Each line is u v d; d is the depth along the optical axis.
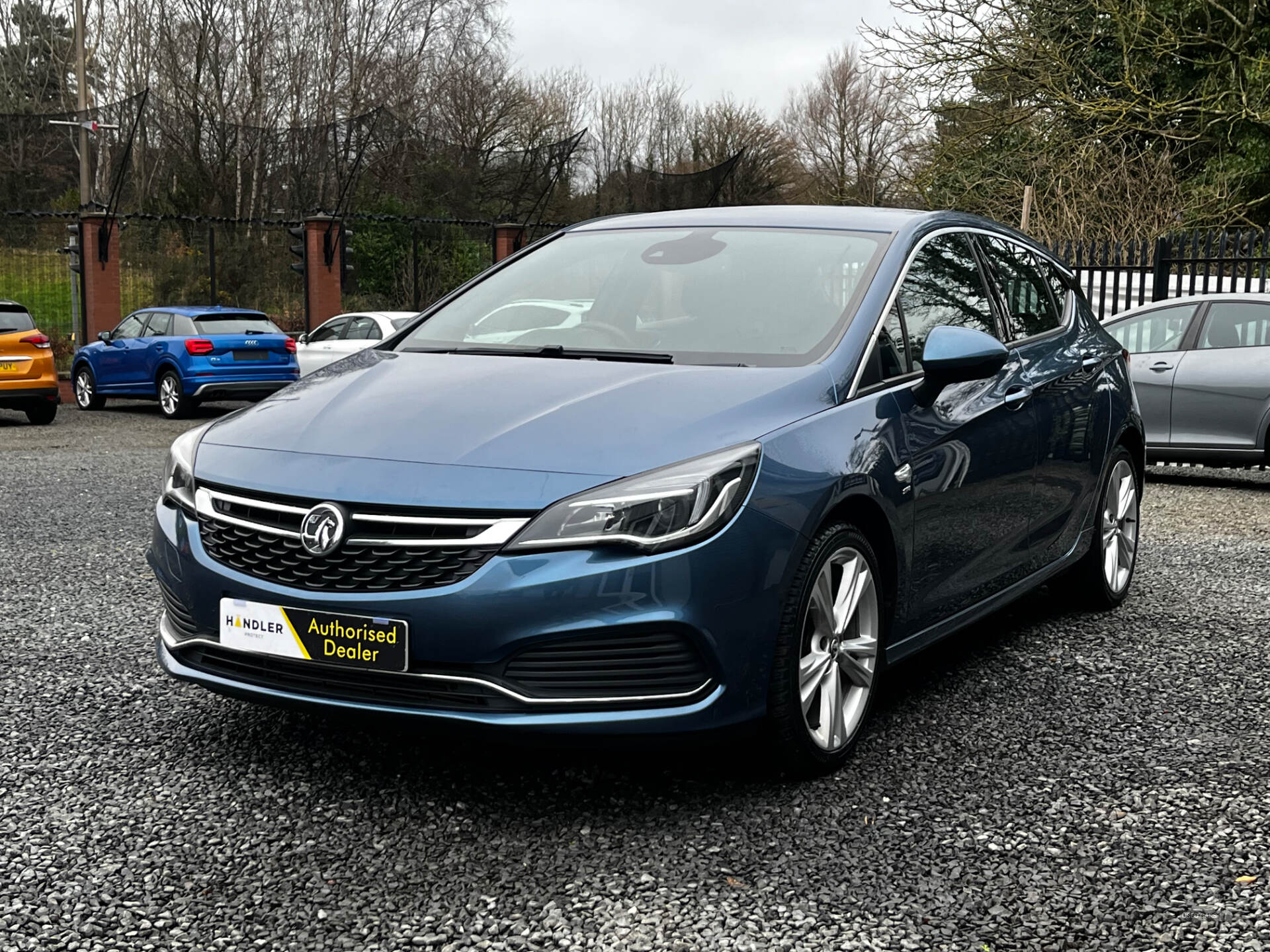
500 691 2.80
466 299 4.33
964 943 2.41
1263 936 2.45
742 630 2.92
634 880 2.66
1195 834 2.94
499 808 3.04
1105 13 20.73
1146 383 9.73
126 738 3.52
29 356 14.38
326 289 21.31
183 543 3.17
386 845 2.82
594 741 2.84
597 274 4.20
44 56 44.41
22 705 3.80
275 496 3.01
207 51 39.16
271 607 2.98
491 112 45.38
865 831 2.93
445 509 2.84
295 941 2.40
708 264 4.05
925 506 3.57
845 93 46.72
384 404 3.31
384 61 43.12
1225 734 3.67
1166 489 9.38
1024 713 3.84
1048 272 5.16
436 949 2.37
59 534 6.80
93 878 2.65
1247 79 20.20
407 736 3.53
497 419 3.12
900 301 3.80
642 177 24.42
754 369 3.41
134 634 4.65
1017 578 4.42
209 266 21.39
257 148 24.33
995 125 21.22
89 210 20.66
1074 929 2.47
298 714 3.74
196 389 15.39
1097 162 19.62
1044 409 4.44
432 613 2.81
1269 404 9.15
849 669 3.36
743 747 3.22
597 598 2.78
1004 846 2.86
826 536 3.15
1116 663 4.42
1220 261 12.50
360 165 22.25
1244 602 5.42
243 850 2.79
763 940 2.41
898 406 3.53
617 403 3.16
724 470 2.90
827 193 46.19
